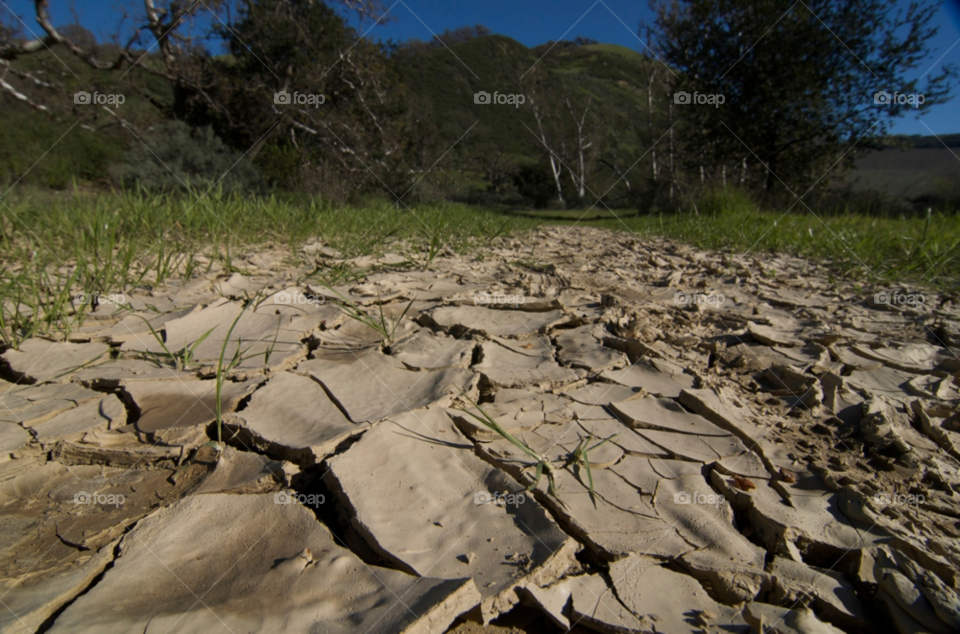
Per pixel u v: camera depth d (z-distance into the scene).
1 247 4.02
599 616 1.21
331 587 1.23
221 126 11.45
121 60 10.50
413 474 1.62
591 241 7.63
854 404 2.19
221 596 1.20
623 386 2.26
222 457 1.66
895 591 1.28
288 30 11.34
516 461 1.71
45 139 9.37
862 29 12.74
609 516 1.50
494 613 1.21
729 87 14.52
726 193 10.60
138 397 1.96
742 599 1.28
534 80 27.42
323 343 2.56
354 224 6.46
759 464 1.78
